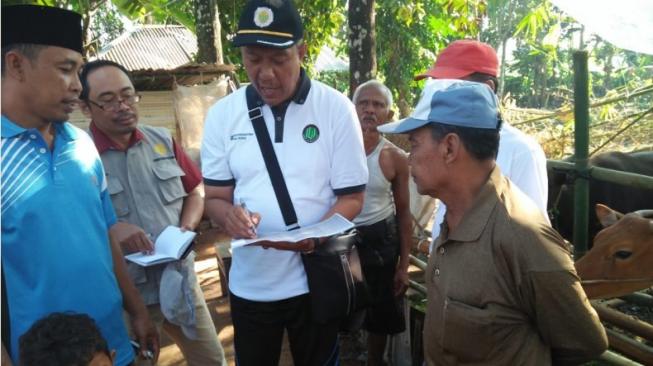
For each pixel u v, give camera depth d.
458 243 1.60
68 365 1.54
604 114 6.98
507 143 2.17
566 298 1.49
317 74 16.59
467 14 7.04
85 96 2.46
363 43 5.61
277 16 1.98
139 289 2.62
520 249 1.48
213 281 5.19
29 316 1.77
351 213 2.21
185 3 9.58
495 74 2.38
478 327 1.53
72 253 1.82
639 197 3.70
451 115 1.55
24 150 1.76
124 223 2.44
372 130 2.99
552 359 1.67
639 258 2.14
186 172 2.84
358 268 2.22
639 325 2.32
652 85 5.48
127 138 2.59
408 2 8.23
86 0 7.43
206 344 2.76
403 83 12.73
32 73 1.73
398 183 3.09
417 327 3.40
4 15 1.69
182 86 7.86
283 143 2.13
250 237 2.01
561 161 3.14
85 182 1.92
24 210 1.73
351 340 3.91
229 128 2.21
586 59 2.81
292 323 2.27
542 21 8.19
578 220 2.99
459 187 1.61
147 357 2.30
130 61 13.73
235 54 10.28
